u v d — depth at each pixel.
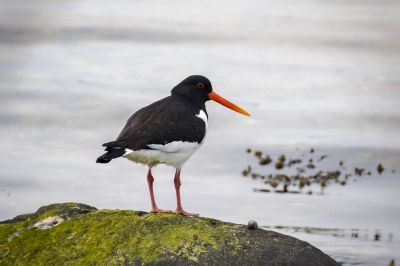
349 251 12.87
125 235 9.04
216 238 8.97
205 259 8.69
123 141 9.71
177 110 10.38
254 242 8.99
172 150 10.09
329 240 13.36
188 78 11.24
